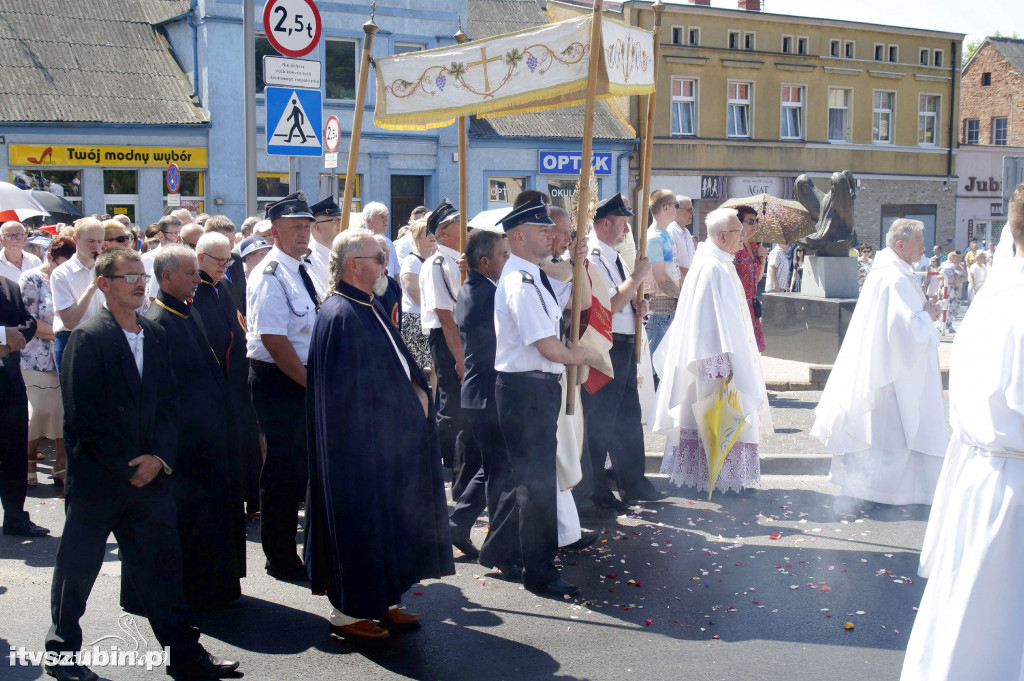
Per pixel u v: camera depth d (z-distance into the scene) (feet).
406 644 13.98
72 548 12.39
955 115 112.57
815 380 34.22
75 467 12.38
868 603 15.40
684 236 28.17
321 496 14.01
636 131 92.02
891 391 20.42
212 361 15.12
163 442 12.71
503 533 16.80
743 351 20.70
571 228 17.66
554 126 86.94
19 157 66.44
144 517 12.60
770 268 56.95
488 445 16.92
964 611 10.07
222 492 15.03
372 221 25.41
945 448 20.39
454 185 82.53
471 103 17.81
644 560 17.58
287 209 16.57
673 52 93.86
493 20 90.48
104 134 69.05
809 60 101.45
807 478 23.75
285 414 16.35
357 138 18.40
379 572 13.57
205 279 18.60
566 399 16.76
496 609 15.35
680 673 12.94
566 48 16.49
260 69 73.97
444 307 21.38
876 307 20.22
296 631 14.48
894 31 106.42
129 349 12.53
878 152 107.55
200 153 72.59
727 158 97.91
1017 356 9.79
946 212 113.19
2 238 25.05
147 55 74.79
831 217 39.34
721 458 20.67
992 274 10.40
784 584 16.26
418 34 80.18
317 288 17.22
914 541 18.58
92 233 21.66
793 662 13.26
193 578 14.97
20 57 70.18
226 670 12.84
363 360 13.70
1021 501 9.93
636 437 21.01
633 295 18.69
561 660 13.39
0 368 18.75
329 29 76.48
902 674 10.84
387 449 13.76
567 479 16.92
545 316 15.23
